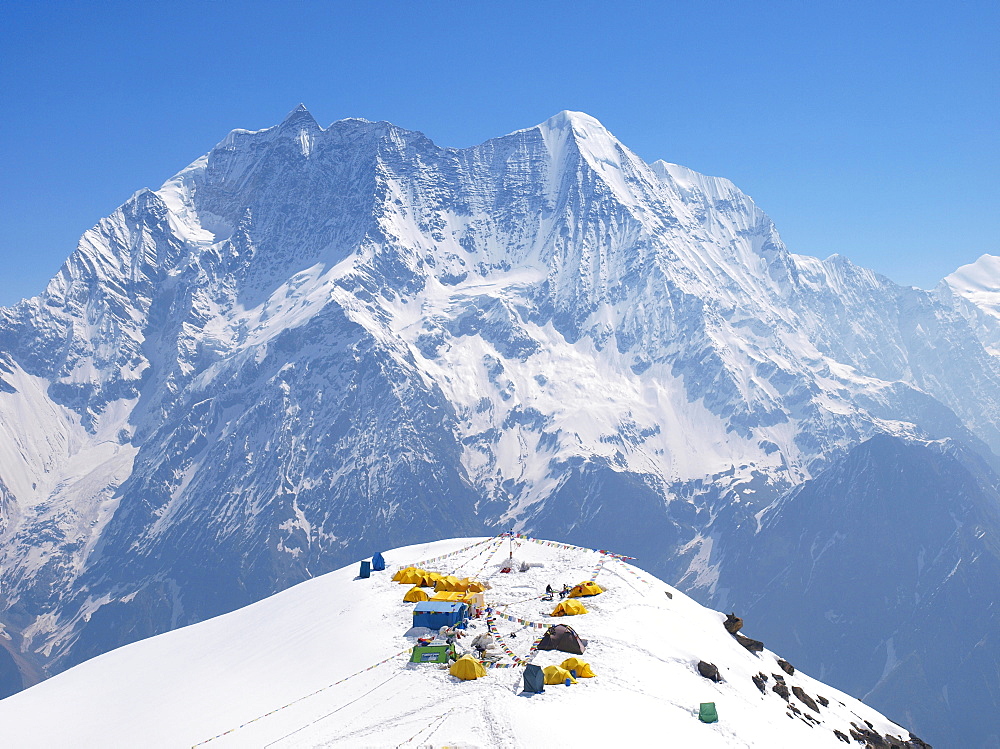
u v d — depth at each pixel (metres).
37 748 61.84
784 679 76.31
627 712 51.62
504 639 63.25
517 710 50.28
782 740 56.88
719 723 54.09
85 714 68.06
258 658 71.38
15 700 76.31
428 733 48.25
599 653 61.41
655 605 77.25
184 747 54.38
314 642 69.75
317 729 51.84
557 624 63.53
